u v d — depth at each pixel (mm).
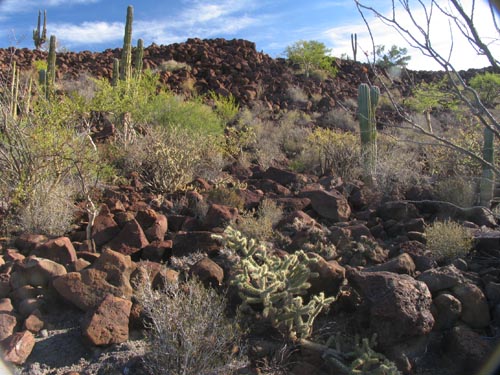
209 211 6570
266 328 4234
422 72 24484
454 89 3531
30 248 5938
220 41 30250
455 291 4523
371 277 4328
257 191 8383
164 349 3602
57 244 5379
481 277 5098
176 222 6844
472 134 9586
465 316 4426
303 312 4070
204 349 3646
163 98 13781
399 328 4023
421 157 11289
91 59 26734
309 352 4004
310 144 13039
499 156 8109
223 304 4137
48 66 18766
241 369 3775
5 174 6965
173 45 28078
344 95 24844
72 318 4422
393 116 17453
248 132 14453
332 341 4156
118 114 11555
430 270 4742
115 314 4125
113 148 10156
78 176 7938
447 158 9617
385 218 7215
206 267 4738
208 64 25781
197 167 10000
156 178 8688
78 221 6863
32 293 4629
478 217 7070
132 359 3814
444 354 4125
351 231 6277
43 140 6844
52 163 7156
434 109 20875
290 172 9758
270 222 6438
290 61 28797
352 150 10648
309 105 22156
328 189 8695
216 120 14375
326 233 6043
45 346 4070
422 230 6605
